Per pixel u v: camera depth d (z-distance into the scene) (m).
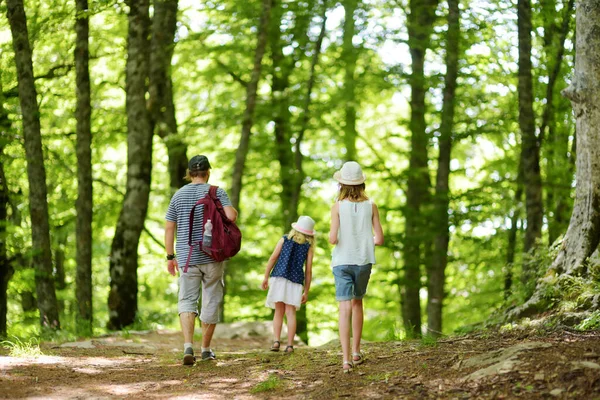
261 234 21.94
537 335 6.66
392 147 21.55
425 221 16.98
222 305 17.34
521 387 4.84
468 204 17.27
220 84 20.19
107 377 6.51
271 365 6.80
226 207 7.10
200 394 5.77
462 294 19.31
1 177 15.24
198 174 7.20
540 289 8.31
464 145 21.19
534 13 15.69
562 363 5.06
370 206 6.30
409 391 5.23
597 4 8.05
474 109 17.59
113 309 14.12
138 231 14.35
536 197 14.84
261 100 16.81
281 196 19.91
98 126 19.41
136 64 14.43
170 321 18.05
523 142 15.04
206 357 7.34
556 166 16.52
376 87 16.61
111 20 17.08
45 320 12.98
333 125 18.47
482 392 4.93
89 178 14.50
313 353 7.47
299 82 18.02
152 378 6.47
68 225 19.73
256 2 15.54
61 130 18.98
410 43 16.22
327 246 20.08
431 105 18.52
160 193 20.11
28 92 13.07
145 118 14.49
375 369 6.04
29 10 15.68
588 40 8.09
